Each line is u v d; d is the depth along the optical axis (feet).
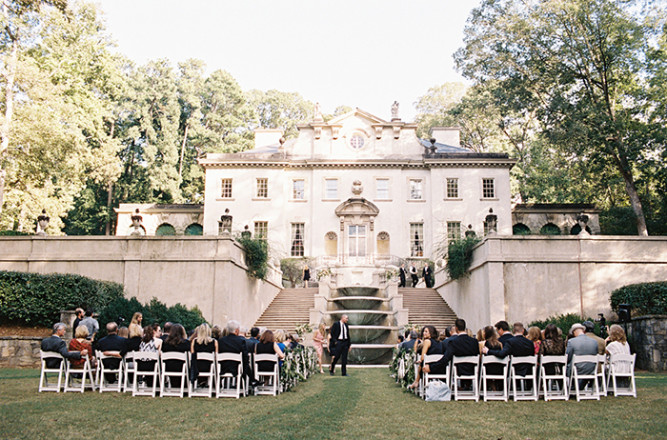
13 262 69.10
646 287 57.26
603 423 24.35
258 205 124.36
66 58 103.55
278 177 125.49
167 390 33.35
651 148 106.42
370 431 22.98
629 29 105.91
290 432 22.52
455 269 77.51
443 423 24.76
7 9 85.15
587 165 117.29
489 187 124.57
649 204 124.36
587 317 64.90
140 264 68.08
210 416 26.00
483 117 166.50
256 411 27.66
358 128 129.18
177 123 178.19
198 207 133.69
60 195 125.70
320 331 57.82
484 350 32.17
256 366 34.55
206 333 32.78
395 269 109.09
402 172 126.11
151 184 167.22
